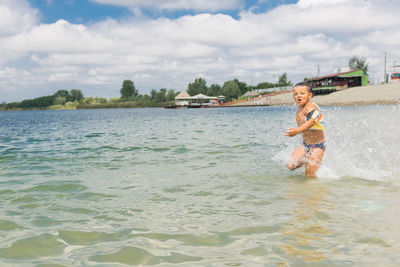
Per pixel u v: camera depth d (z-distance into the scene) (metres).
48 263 2.21
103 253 2.36
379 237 2.54
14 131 17.94
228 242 2.52
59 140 11.57
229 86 105.94
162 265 2.15
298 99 5.55
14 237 2.70
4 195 4.10
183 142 9.78
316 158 5.10
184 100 104.75
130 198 3.90
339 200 3.63
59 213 3.36
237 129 14.43
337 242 2.46
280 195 3.90
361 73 60.75
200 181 4.75
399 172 5.08
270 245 2.43
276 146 8.47
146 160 6.73
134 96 186.50
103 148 8.80
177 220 3.08
